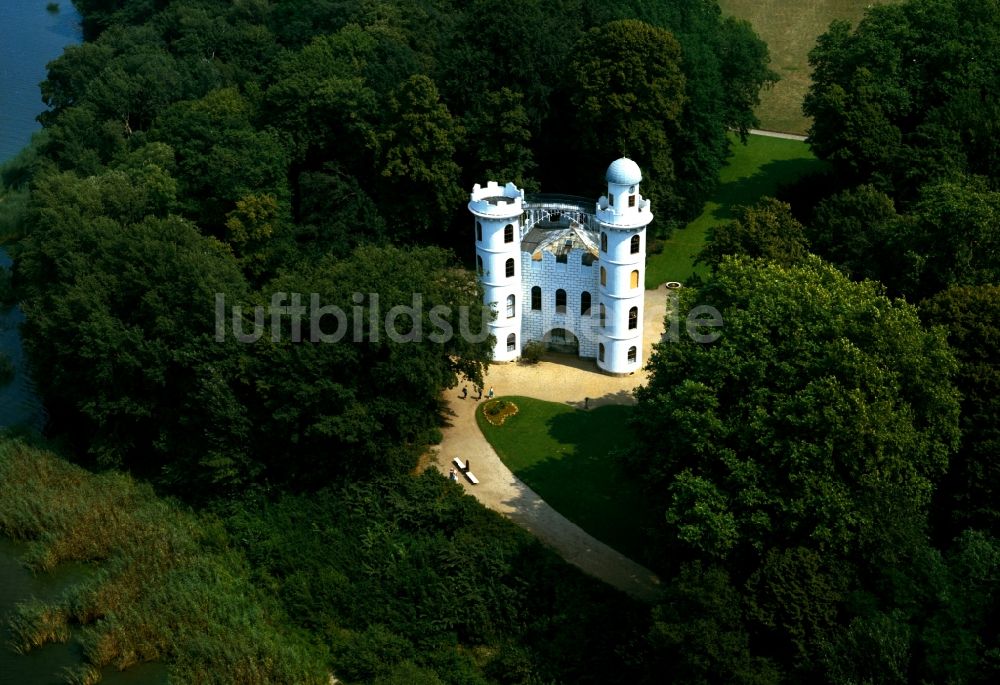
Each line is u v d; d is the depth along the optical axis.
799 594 74.88
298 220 140.62
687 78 142.00
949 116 133.38
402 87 135.50
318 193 135.12
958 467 85.62
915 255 106.19
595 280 117.50
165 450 108.88
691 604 77.12
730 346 85.06
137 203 127.38
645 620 85.44
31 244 124.31
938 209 106.25
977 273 104.00
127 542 101.81
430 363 103.25
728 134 169.38
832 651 71.94
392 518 100.31
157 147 135.12
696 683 75.12
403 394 103.88
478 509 98.38
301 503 104.25
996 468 82.81
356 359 102.56
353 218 134.25
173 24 192.88
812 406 79.75
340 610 95.38
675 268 138.75
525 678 86.62
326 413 102.69
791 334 85.56
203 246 118.06
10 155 185.00
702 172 145.88
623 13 153.00
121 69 161.88
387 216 136.75
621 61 132.88
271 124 144.00
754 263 97.31
